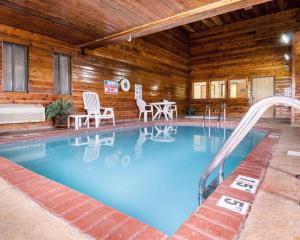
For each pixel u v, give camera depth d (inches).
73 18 170.4
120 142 185.5
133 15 161.6
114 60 294.8
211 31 430.6
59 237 39.9
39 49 213.0
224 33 416.5
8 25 189.0
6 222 44.8
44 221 45.3
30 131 189.6
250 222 43.6
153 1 140.5
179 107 438.3
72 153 149.1
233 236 39.2
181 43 434.0
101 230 42.3
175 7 147.0
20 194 58.6
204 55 443.5
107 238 39.7
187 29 434.6
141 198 81.6
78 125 221.5
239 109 406.3
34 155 141.5
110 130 228.5
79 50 250.7
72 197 56.9
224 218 45.2
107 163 128.8
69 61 243.3
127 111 319.0
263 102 46.9
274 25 365.7
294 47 245.8
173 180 100.9
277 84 366.9
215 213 47.1
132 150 161.0
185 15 155.0
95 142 182.5
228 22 405.4
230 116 414.0
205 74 444.8
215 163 59.3
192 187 92.3
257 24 381.7
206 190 84.6
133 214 69.4
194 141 195.0
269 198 54.0
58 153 148.4
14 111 187.0
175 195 83.8
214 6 141.1
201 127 271.7
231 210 48.3
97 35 210.8
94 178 103.7
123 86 308.7
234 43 406.9
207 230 41.1
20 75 204.2
